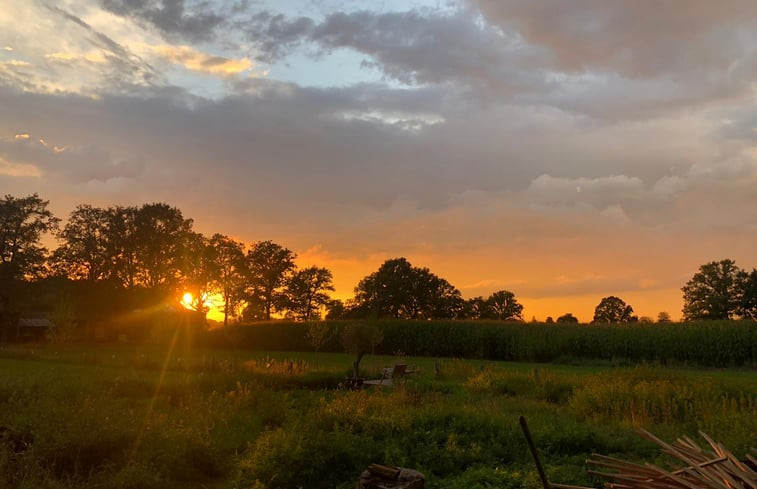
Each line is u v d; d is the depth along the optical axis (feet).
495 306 325.21
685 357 130.00
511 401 57.77
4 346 156.25
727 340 126.11
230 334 179.83
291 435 32.83
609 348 136.67
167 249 258.57
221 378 65.57
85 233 250.16
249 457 31.81
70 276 248.32
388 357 145.38
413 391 61.46
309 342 170.19
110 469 28.60
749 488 16.75
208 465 31.42
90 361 101.50
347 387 70.18
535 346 141.69
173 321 165.58
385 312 284.20
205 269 284.41
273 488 28.40
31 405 37.78
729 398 53.36
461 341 153.58
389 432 37.52
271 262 314.55
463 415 42.88
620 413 47.78
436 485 29.01
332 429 38.68
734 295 256.52
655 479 17.63
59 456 29.30
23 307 236.43
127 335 234.58
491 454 34.30
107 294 234.79
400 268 295.89
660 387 52.95
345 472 30.58
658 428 41.78
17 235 236.43
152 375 76.89
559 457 34.58
